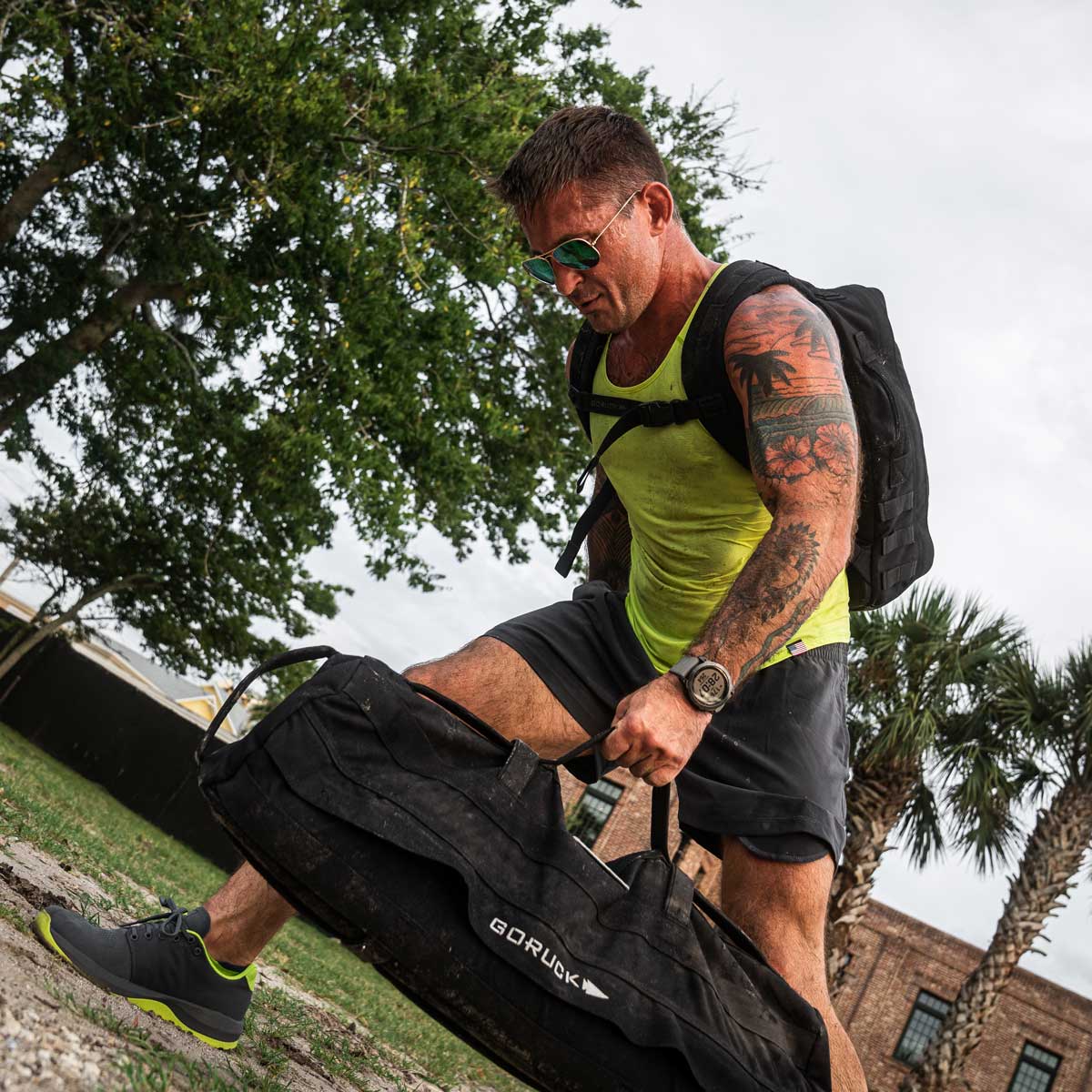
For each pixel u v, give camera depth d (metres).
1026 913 14.99
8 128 16.75
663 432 2.42
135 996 2.19
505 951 1.74
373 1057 3.93
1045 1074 25.80
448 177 15.13
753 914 2.23
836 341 2.23
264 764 1.80
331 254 14.62
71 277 17.06
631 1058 1.76
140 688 23.30
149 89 14.43
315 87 14.15
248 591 21.17
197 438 17.48
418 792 1.82
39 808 6.58
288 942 9.38
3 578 23.28
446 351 15.65
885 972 27.44
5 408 17.03
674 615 2.58
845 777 2.41
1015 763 14.73
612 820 23.03
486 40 17.14
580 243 2.21
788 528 2.04
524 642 2.56
